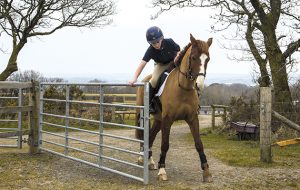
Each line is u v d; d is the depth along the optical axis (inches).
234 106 600.7
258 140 531.8
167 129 271.0
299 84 560.4
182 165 337.1
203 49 244.2
